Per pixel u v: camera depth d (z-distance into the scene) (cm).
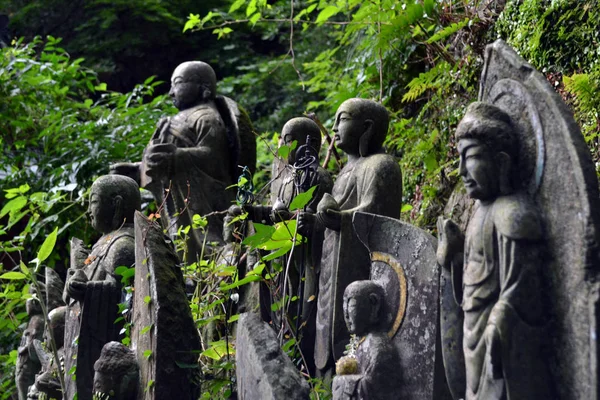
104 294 684
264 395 486
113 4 1822
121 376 596
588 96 696
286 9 1744
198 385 577
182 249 797
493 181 436
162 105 1353
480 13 905
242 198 684
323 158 1134
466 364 437
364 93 1075
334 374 602
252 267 677
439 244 468
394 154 1050
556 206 417
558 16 770
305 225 635
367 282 548
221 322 699
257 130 1642
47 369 807
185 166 864
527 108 434
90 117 1405
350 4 988
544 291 418
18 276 624
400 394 524
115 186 779
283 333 634
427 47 962
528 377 413
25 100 1345
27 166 1276
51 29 1847
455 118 906
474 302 433
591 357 394
